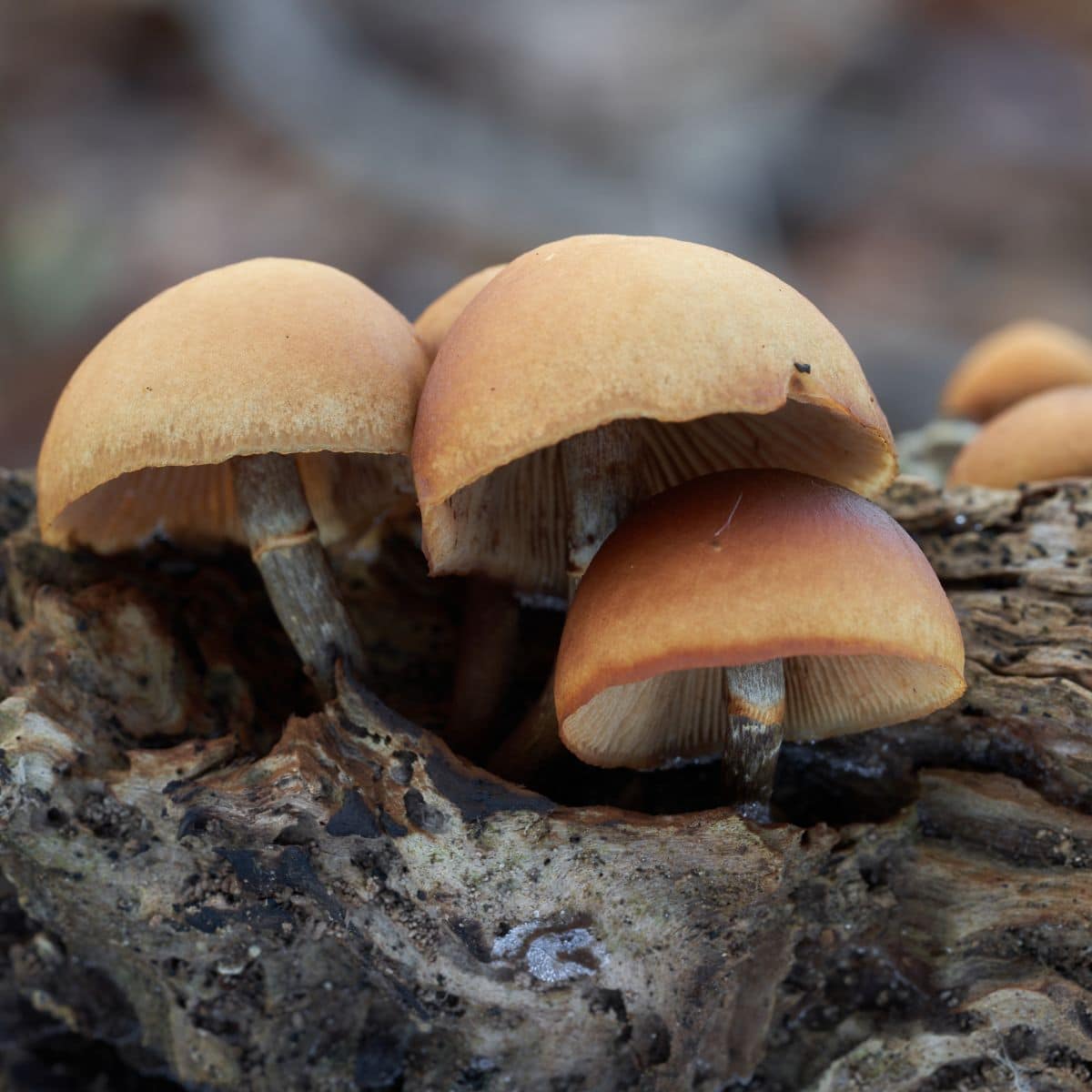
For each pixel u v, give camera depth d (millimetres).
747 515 98
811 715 115
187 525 128
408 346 107
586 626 99
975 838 113
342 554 131
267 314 102
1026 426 137
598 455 111
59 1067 127
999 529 124
